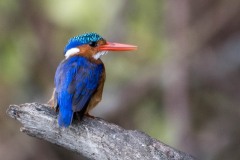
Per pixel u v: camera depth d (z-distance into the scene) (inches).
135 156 332.5
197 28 596.1
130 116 589.3
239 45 613.9
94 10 567.8
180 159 328.8
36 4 583.2
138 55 587.8
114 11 579.8
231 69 619.2
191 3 595.2
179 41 586.9
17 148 579.2
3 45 579.5
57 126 344.5
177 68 582.9
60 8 566.3
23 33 586.6
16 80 576.7
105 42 401.1
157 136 586.2
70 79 368.2
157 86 586.9
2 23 583.5
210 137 611.8
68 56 396.8
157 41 587.5
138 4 588.1
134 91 585.3
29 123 346.6
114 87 589.0
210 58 606.5
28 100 579.2
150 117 591.2
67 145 346.0
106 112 582.9
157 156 330.0
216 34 604.4
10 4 584.4
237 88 647.8
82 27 575.5
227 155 609.3
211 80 617.3
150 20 590.2
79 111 360.2
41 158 581.9
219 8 602.2
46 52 586.6
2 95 575.8
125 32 584.4
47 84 586.6
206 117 622.2
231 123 621.0
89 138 340.8
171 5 589.3
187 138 580.4
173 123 582.9
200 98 620.1
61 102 358.6
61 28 582.9
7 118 577.9
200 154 590.6
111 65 589.0
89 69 376.8
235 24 608.4
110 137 337.7
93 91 372.8
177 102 582.2
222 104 625.0
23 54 583.2
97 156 341.1
